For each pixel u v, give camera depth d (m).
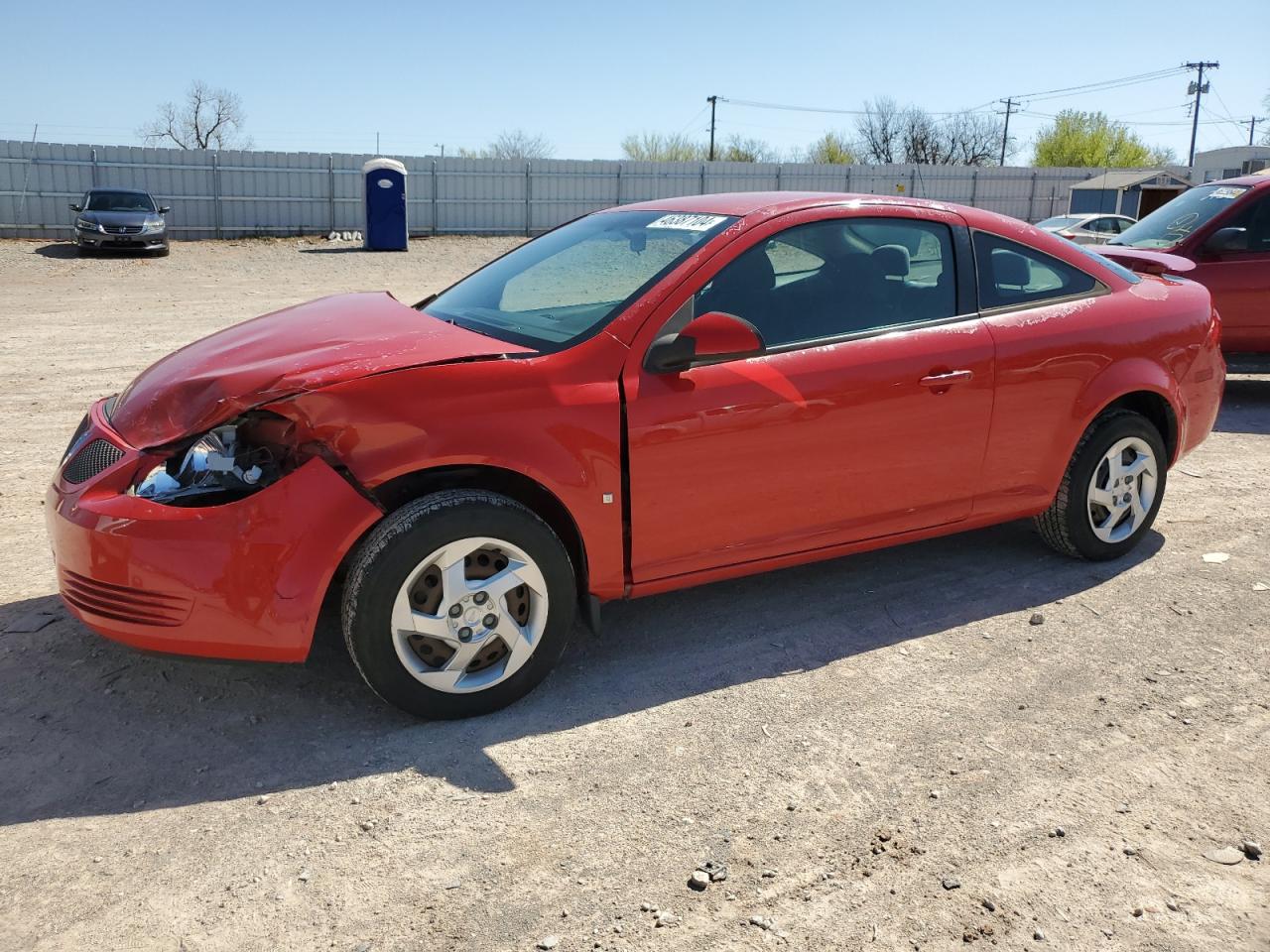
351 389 2.96
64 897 2.40
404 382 3.02
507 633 3.20
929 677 3.55
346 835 2.65
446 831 2.68
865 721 3.26
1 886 2.43
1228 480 5.96
